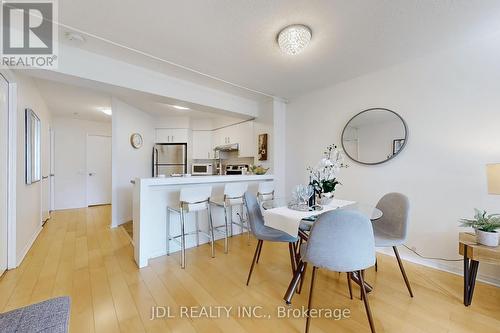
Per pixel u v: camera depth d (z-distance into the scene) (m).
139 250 2.33
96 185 5.80
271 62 2.48
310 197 2.09
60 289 1.90
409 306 1.69
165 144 5.19
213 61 2.45
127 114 4.20
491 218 1.77
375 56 2.35
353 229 1.31
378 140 2.69
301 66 2.58
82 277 2.11
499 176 1.63
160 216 2.71
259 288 1.95
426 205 2.35
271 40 2.05
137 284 2.00
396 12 1.67
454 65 2.16
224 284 2.02
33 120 2.95
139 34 1.95
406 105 2.47
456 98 2.16
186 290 1.91
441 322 1.52
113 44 2.09
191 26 1.84
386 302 1.74
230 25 1.83
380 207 2.22
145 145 4.80
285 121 3.91
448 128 2.21
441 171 2.25
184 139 5.24
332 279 2.12
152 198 2.65
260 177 3.53
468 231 2.11
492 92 1.97
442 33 1.94
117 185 3.91
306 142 3.56
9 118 2.23
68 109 4.54
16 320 0.93
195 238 3.03
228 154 5.42
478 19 1.76
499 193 1.63
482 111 2.02
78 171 5.52
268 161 3.86
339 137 3.11
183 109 4.63
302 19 1.75
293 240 1.94
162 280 2.07
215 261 2.51
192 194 2.52
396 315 1.59
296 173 3.72
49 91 3.43
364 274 2.19
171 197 2.81
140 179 2.38
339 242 1.33
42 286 1.94
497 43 1.94
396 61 2.47
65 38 1.99
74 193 5.47
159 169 4.99
